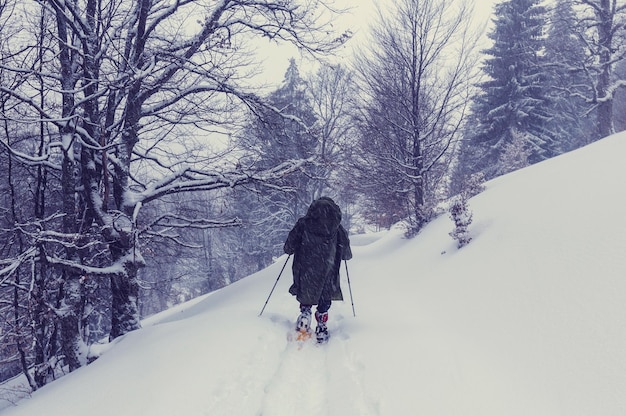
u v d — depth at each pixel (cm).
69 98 737
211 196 1202
